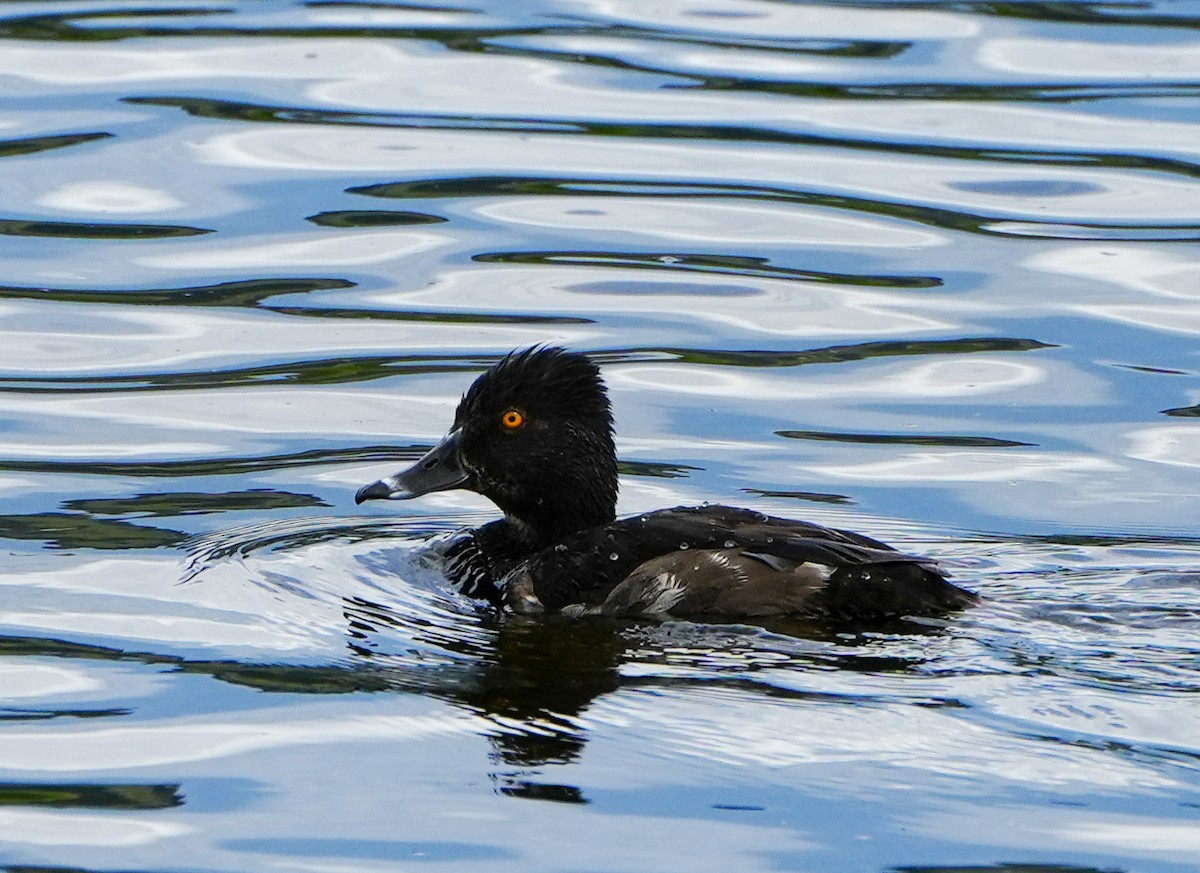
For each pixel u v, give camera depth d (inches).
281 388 571.8
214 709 367.6
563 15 947.3
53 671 386.0
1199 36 897.5
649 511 489.7
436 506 510.6
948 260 671.8
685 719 357.7
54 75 839.1
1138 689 366.9
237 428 542.6
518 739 352.5
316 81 839.7
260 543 465.4
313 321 622.2
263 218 702.5
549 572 427.2
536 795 332.2
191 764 344.8
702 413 556.1
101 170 740.0
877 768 337.4
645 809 326.6
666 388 573.0
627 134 786.2
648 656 389.1
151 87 825.5
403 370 585.3
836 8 957.2
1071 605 413.1
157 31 908.6
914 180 743.1
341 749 350.0
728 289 650.2
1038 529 475.5
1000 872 305.0
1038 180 740.7
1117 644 390.6
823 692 367.9
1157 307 631.8
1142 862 307.3
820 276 661.3
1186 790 328.2
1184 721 353.7
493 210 715.4
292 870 309.3
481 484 467.8
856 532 472.7
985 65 858.8
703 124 795.4
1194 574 438.9
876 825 319.9
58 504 487.8
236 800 331.6
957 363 592.7
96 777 340.2
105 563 448.8
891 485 506.9
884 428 546.3
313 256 672.4
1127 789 328.8
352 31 913.5
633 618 412.8
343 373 582.6
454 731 356.8
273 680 381.7
